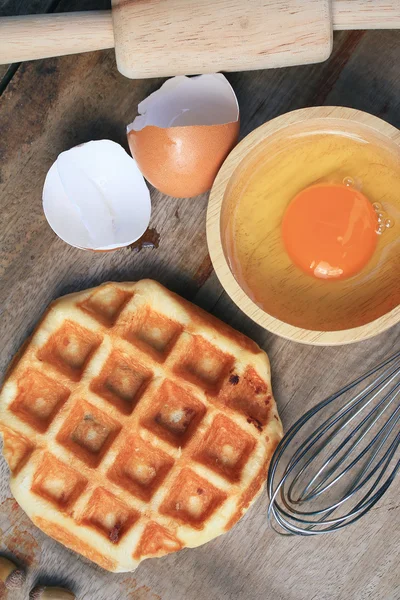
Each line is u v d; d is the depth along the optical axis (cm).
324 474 46
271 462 44
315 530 44
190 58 41
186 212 46
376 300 43
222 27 40
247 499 44
